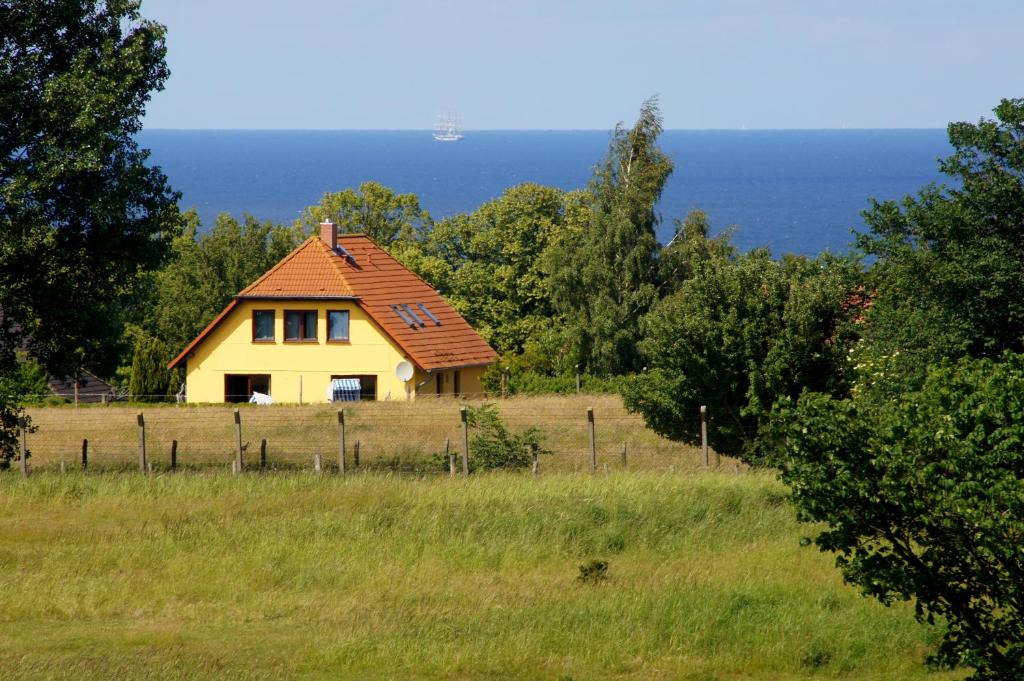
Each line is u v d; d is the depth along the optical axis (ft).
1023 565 98.78
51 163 224.94
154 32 249.14
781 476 110.01
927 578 103.35
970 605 110.73
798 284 256.32
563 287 608.60
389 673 122.11
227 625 138.72
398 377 486.38
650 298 586.86
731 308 255.09
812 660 127.95
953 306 238.07
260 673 118.83
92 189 236.63
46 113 228.84
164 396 502.79
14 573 159.43
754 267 258.57
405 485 215.31
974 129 241.14
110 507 202.08
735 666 126.41
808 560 169.68
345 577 159.84
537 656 128.16
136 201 247.91
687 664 126.11
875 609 144.25
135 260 250.16
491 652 127.75
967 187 241.35
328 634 133.59
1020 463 99.66
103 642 130.41
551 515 190.08
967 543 101.35
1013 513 96.99
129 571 163.12
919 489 102.94
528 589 154.40
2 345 260.42
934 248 242.58
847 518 105.40
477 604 147.84
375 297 510.17
